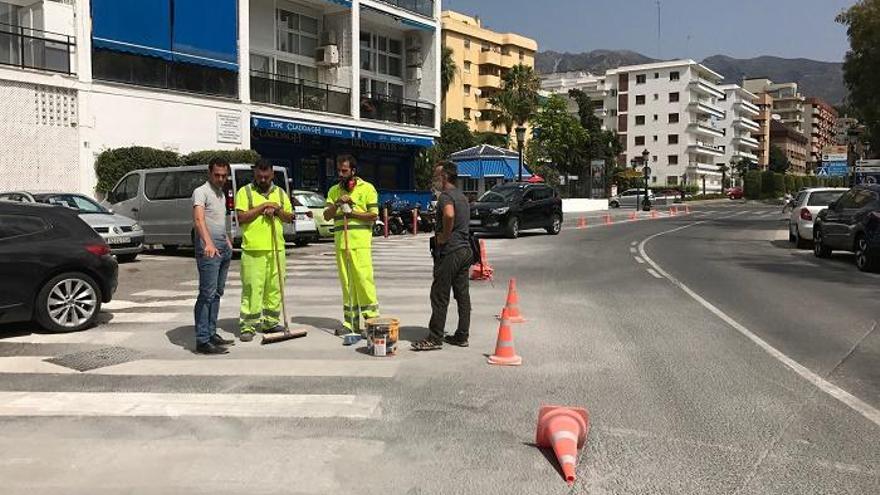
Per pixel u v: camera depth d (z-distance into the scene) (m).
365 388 6.09
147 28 22.56
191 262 16.44
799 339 8.18
